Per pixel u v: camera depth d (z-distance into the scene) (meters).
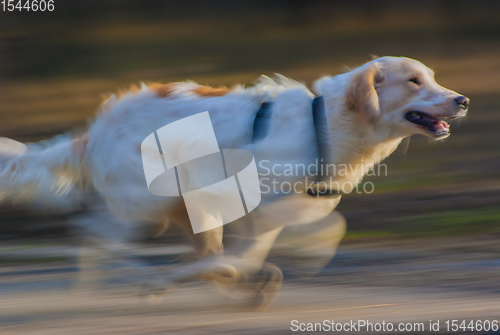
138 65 36.41
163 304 8.71
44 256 10.79
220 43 44.94
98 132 9.84
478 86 25.72
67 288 9.29
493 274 9.48
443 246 10.87
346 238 11.47
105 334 7.57
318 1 64.19
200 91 9.78
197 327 7.79
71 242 11.41
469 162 16.45
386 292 8.87
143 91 9.85
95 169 9.87
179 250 10.74
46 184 10.19
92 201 10.14
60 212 12.67
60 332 7.62
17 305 8.64
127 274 9.55
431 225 12.02
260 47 41.78
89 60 38.97
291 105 9.18
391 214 12.79
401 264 10.09
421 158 17.03
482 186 14.41
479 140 18.48
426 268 9.84
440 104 8.91
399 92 9.05
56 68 36.19
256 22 56.50
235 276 9.03
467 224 12.02
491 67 29.92
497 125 19.95
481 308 8.09
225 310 8.52
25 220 12.70
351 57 35.47
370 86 8.91
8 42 44.50
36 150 10.30
